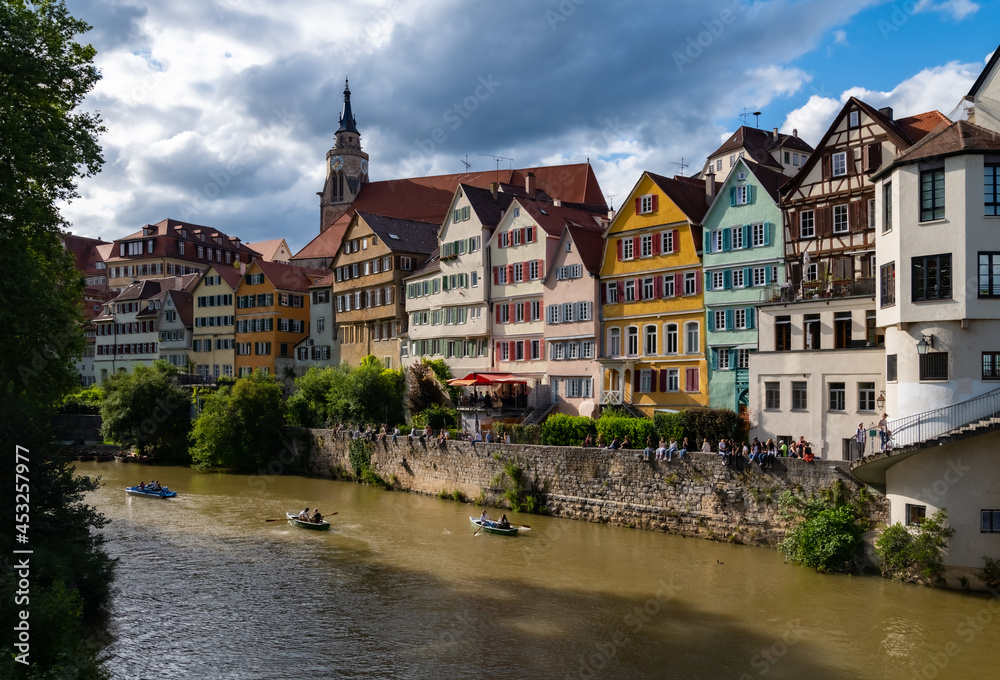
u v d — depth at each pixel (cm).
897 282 2823
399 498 4781
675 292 4694
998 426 2533
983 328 2645
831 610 2589
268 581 3064
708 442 3712
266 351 8238
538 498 4181
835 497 3078
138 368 6944
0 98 2477
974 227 2656
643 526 3700
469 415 5309
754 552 3234
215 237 12425
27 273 2583
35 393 2941
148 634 2523
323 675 2219
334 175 11431
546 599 2805
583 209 6869
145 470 6222
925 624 2453
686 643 2394
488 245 5906
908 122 3938
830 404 3462
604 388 5059
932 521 2712
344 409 6003
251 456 6100
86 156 2609
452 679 2186
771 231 4206
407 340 6744
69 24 2712
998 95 2952
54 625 1956
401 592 2916
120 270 11819
